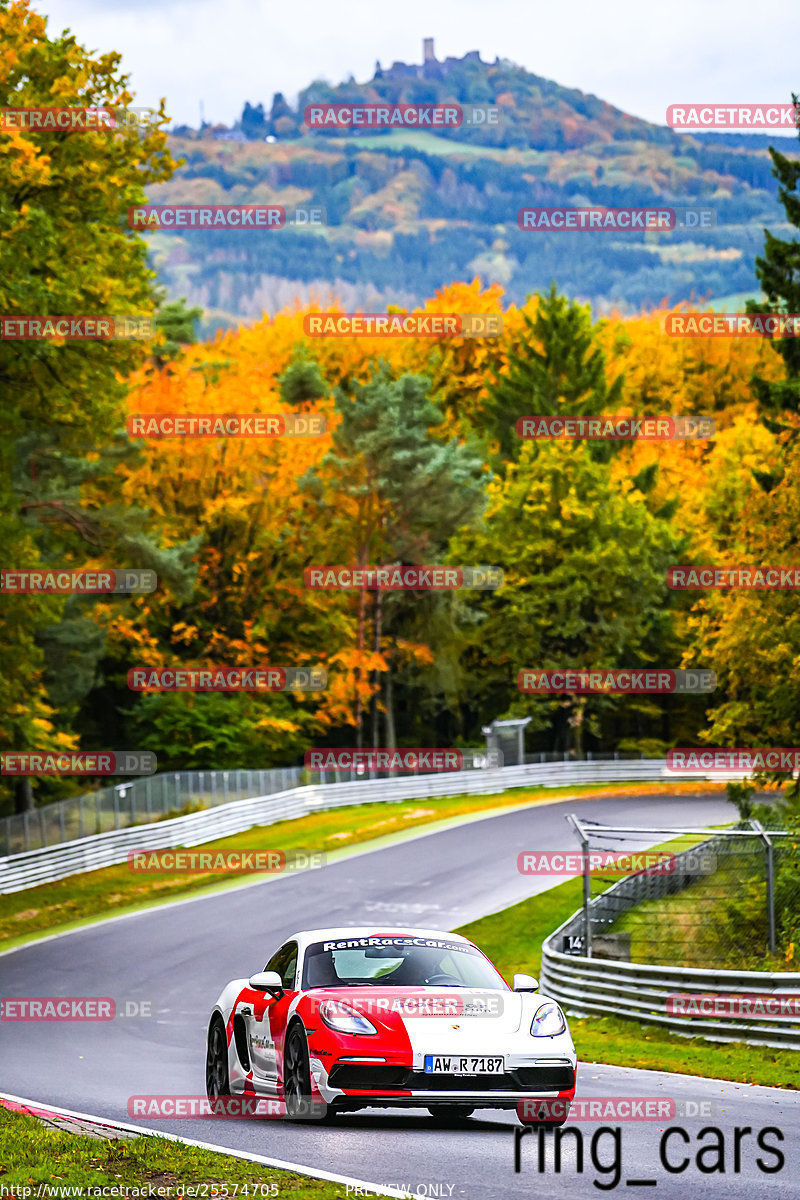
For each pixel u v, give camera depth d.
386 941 30.98
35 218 76.56
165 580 130.25
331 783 141.75
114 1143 24.50
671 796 154.62
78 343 80.81
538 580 190.38
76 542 136.75
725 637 81.38
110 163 85.12
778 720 82.25
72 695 139.75
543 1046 27.56
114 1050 49.72
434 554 182.00
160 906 95.25
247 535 168.00
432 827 126.06
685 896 70.44
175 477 163.25
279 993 29.59
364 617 183.00
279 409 168.12
